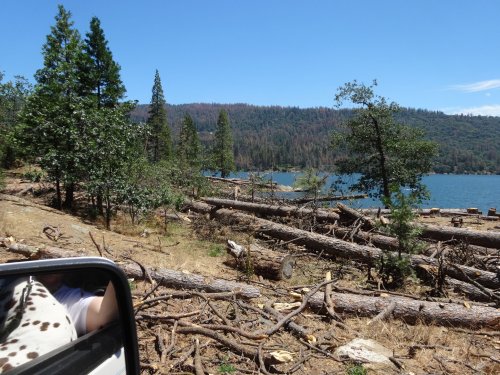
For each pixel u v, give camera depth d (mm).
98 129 13117
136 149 15453
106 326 1929
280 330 5734
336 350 5223
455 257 10297
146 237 11672
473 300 8375
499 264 10617
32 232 9289
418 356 5246
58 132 12938
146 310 5770
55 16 14828
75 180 13320
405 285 8633
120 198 13039
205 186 21469
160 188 14906
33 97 14383
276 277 8844
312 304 6781
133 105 16984
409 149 21375
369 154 22375
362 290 7992
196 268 8594
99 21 21391
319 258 11000
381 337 5801
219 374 4340
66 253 7520
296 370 4633
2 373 1475
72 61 15109
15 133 14703
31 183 18750
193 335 5129
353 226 12789
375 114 21000
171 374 4168
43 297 1716
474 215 22078
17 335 1580
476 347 5660
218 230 13016
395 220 8820
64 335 1698
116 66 21234
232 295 6551
